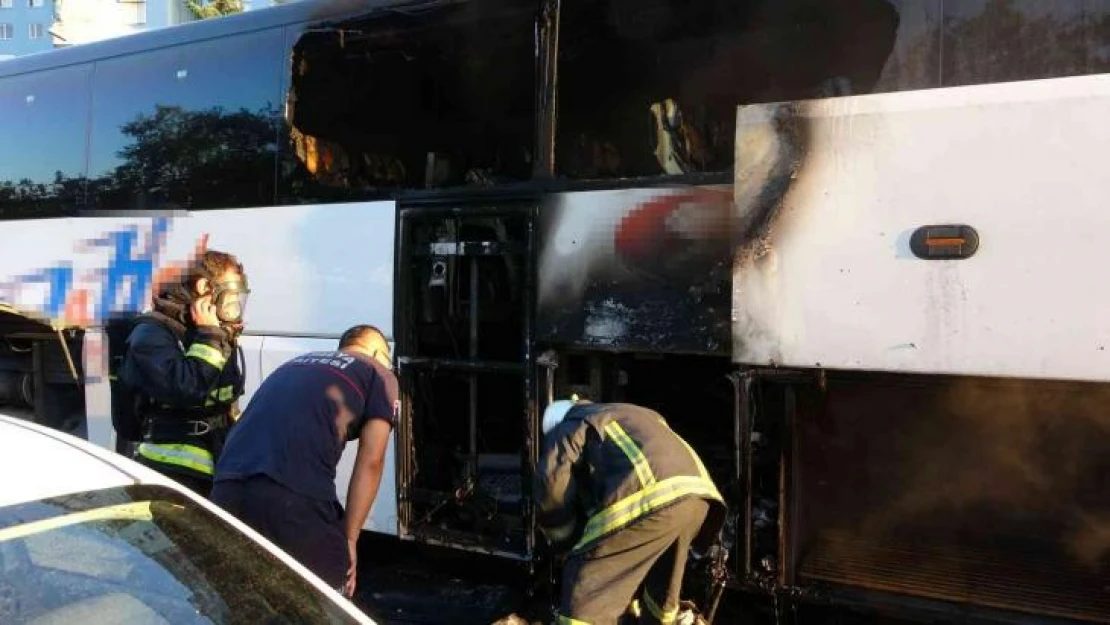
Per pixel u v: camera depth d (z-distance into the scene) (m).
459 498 3.82
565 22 3.96
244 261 4.46
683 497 2.84
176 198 4.75
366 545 4.54
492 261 3.78
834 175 2.91
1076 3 2.88
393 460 3.94
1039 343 2.63
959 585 2.95
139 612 1.59
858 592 3.08
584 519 3.10
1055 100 2.61
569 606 2.86
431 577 4.13
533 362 3.59
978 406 2.90
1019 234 2.65
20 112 5.42
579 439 3.01
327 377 2.84
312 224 4.25
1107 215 2.54
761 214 3.03
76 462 1.90
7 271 5.32
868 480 3.06
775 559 3.20
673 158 4.18
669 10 3.88
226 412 3.27
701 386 3.64
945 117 2.75
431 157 4.46
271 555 1.87
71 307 5.02
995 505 2.89
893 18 3.22
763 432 3.23
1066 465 2.79
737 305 3.07
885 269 2.83
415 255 3.93
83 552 1.64
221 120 4.62
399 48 4.31
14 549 1.57
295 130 4.39
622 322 3.42
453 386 3.98
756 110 3.04
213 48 4.69
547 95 3.70
